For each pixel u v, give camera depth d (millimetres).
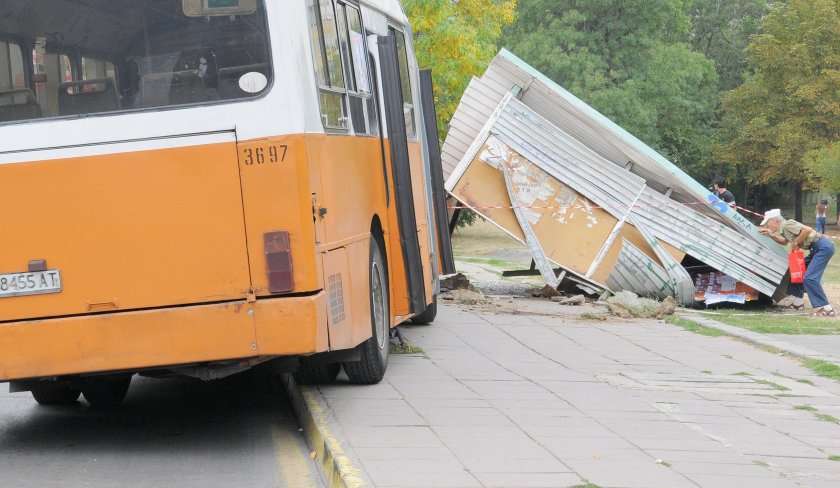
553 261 28969
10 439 13570
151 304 11930
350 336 13648
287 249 11883
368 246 15133
